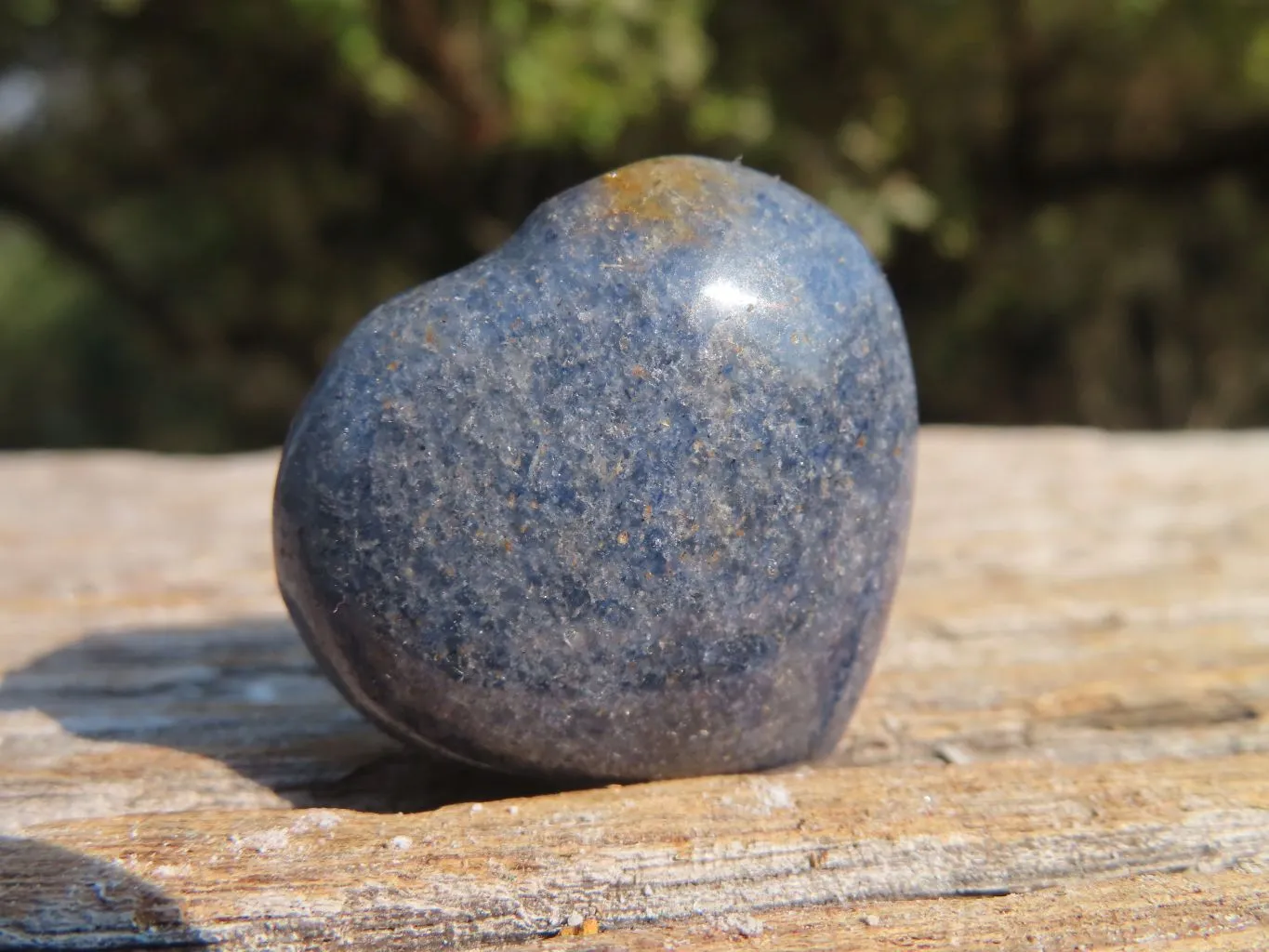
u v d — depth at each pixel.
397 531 0.08
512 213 0.33
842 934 0.08
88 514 0.18
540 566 0.08
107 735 0.10
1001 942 0.08
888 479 0.09
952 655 0.12
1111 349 0.37
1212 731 0.10
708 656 0.09
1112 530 0.16
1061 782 0.09
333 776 0.10
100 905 0.08
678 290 0.09
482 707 0.09
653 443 0.08
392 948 0.08
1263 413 0.37
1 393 0.47
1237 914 0.08
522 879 0.08
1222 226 0.37
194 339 0.40
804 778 0.09
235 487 0.19
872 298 0.09
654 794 0.09
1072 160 0.37
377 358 0.09
